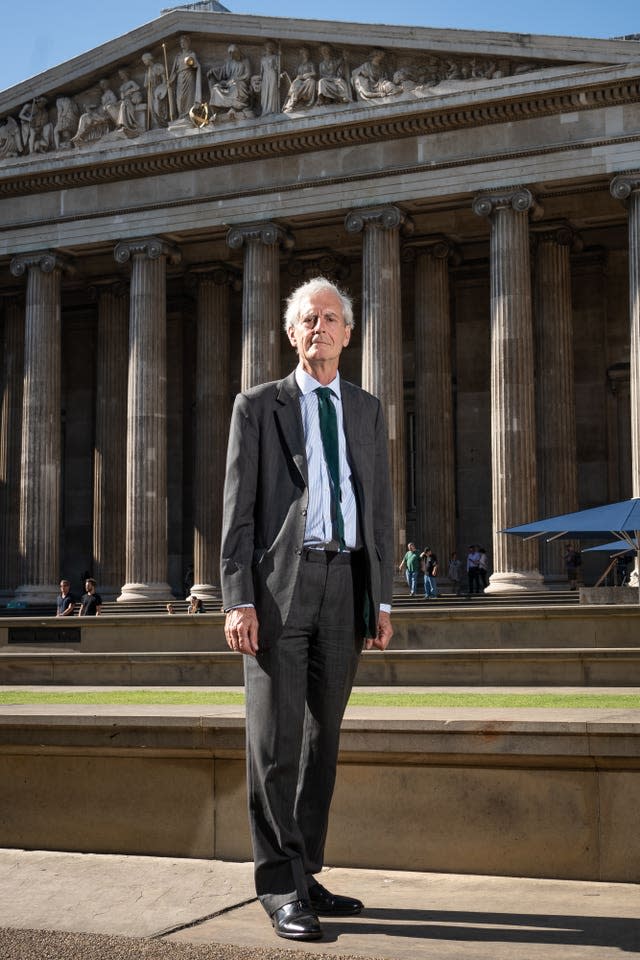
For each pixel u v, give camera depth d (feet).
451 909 27.32
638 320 154.61
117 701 54.60
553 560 176.35
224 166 180.24
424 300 185.78
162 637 103.24
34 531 183.83
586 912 26.78
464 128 166.50
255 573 26.73
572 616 93.40
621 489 192.24
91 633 105.70
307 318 27.94
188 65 182.29
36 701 55.16
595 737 30.27
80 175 187.21
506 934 24.88
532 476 159.94
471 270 202.69
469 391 203.51
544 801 30.96
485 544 200.44
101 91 190.19
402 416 167.84
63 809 35.29
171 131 182.29
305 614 26.43
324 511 26.76
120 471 203.31
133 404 181.27
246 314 176.96
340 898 27.04
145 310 182.60
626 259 194.59
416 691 70.69
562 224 176.76
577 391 195.52
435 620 97.04
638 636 91.81
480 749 31.22
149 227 183.83
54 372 189.16
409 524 203.92
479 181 164.76
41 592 182.60
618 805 30.32
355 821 32.53
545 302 177.58
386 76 171.22
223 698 56.70
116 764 34.83
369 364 168.55
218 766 33.76
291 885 25.77
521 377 160.56
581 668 80.48
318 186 173.99
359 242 192.65
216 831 33.65
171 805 34.19
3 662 93.91
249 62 180.86
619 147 158.10
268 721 26.20
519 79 160.97
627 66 155.33
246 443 27.12
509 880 30.58
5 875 31.68
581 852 30.58
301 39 174.70
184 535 220.23
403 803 32.17
